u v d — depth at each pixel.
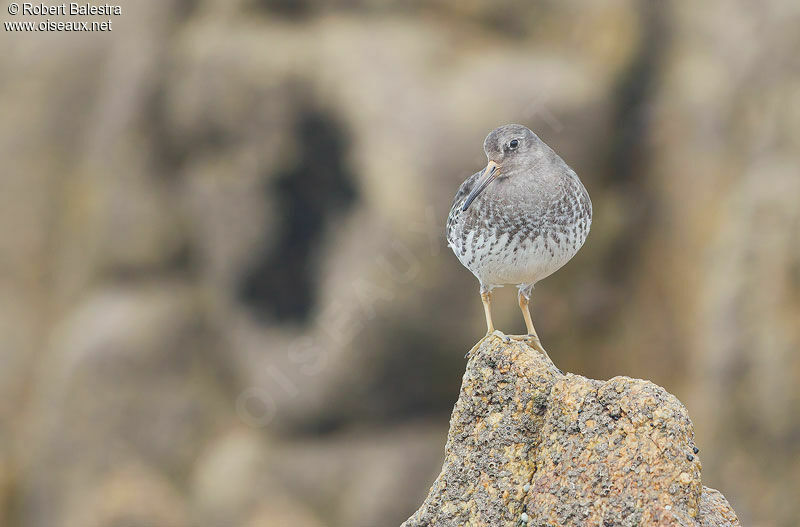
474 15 19.84
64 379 20.45
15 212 21.50
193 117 20.14
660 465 5.35
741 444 18.52
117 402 20.23
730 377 18.56
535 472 5.82
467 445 6.04
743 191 18.91
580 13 19.84
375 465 19.02
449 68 19.20
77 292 21.17
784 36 19.17
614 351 19.91
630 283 20.02
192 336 20.53
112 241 20.94
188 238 20.73
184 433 20.17
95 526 19.83
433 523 6.00
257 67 19.66
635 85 20.03
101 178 21.08
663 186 19.84
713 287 18.94
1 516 20.45
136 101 20.69
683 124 19.73
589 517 5.43
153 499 19.84
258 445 19.59
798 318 18.12
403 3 19.84
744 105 19.34
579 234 7.32
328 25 19.88
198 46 20.33
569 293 19.83
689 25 20.02
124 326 20.39
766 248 18.39
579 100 19.30
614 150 19.95
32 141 21.56
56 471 20.41
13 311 21.28
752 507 18.23
